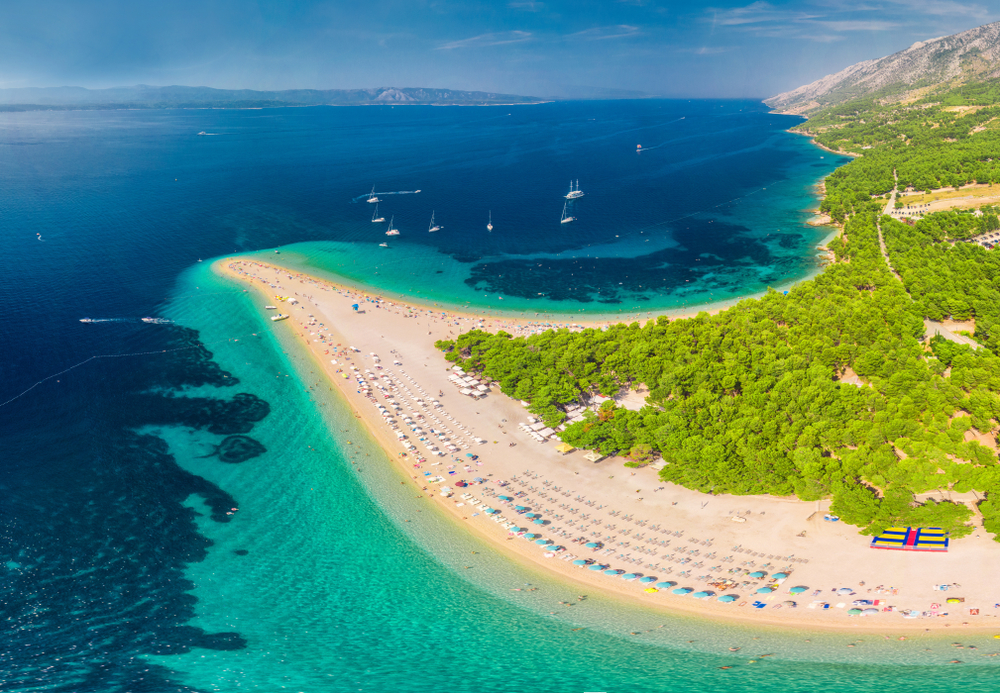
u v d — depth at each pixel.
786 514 127.88
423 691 94.12
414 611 112.31
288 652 102.75
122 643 103.81
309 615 111.31
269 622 109.56
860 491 124.31
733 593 111.12
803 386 156.88
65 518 133.75
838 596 108.69
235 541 129.38
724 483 132.88
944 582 109.19
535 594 115.00
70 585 116.75
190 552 126.06
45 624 107.75
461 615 111.12
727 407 151.38
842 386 152.62
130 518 134.62
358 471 151.38
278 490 145.12
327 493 144.12
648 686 93.88
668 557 120.19
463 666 99.81
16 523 131.38
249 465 153.38
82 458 154.00
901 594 107.88
